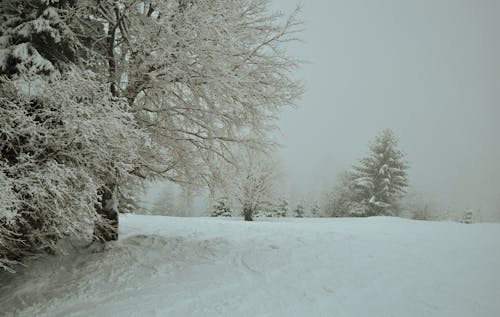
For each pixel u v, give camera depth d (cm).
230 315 552
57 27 663
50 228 600
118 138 614
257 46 871
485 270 716
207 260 796
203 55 764
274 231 1093
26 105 567
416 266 744
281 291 635
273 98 870
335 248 875
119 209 974
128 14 773
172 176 909
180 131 870
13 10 689
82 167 590
